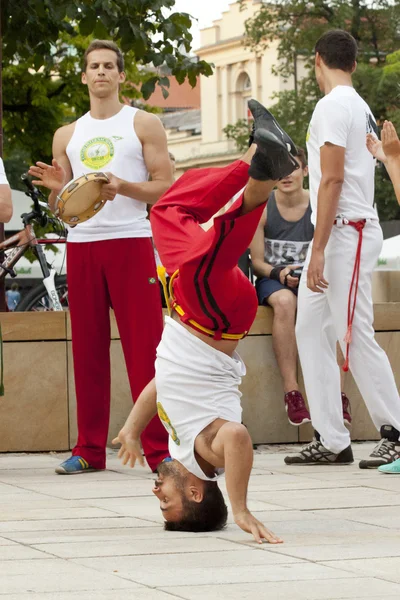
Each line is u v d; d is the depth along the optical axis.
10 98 31.41
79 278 10.19
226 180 6.45
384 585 5.20
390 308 12.71
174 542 6.43
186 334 6.59
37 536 6.69
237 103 87.44
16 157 32.44
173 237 6.39
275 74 64.81
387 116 53.94
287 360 12.25
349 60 10.43
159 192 10.03
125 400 12.24
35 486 9.22
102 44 10.30
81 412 10.30
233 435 6.40
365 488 8.80
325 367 10.42
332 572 5.51
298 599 4.91
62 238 15.00
